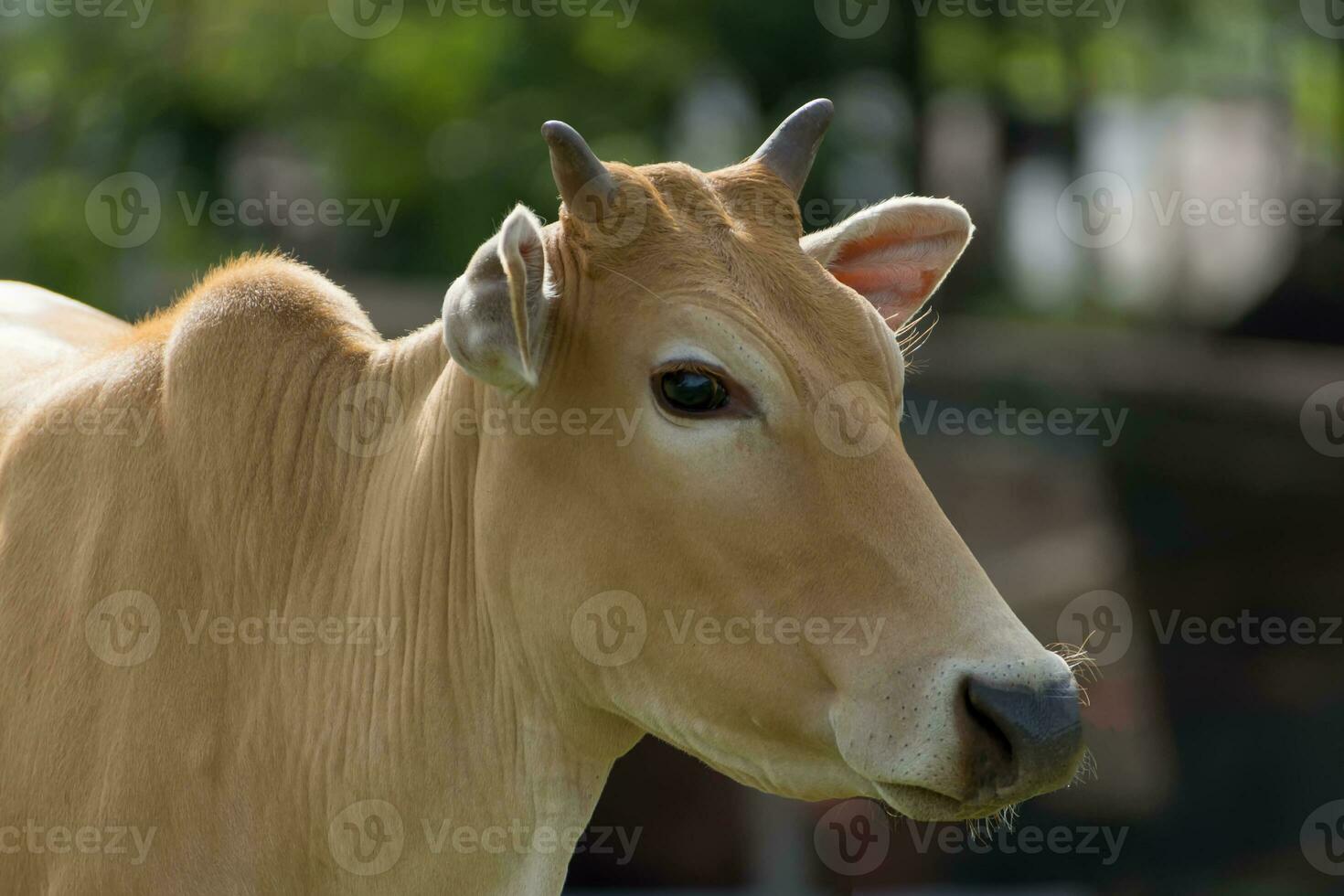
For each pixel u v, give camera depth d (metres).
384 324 21.23
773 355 5.83
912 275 7.38
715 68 28.95
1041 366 24.64
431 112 26.89
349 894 6.55
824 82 29.33
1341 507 24.06
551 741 6.49
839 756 5.84
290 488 6.81
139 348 7.20
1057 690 5.47
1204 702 24.27
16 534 6.94
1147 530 24.83
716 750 6.09
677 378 5.88
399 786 6.50
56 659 6.63
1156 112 38.59
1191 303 34.38
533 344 5.97
